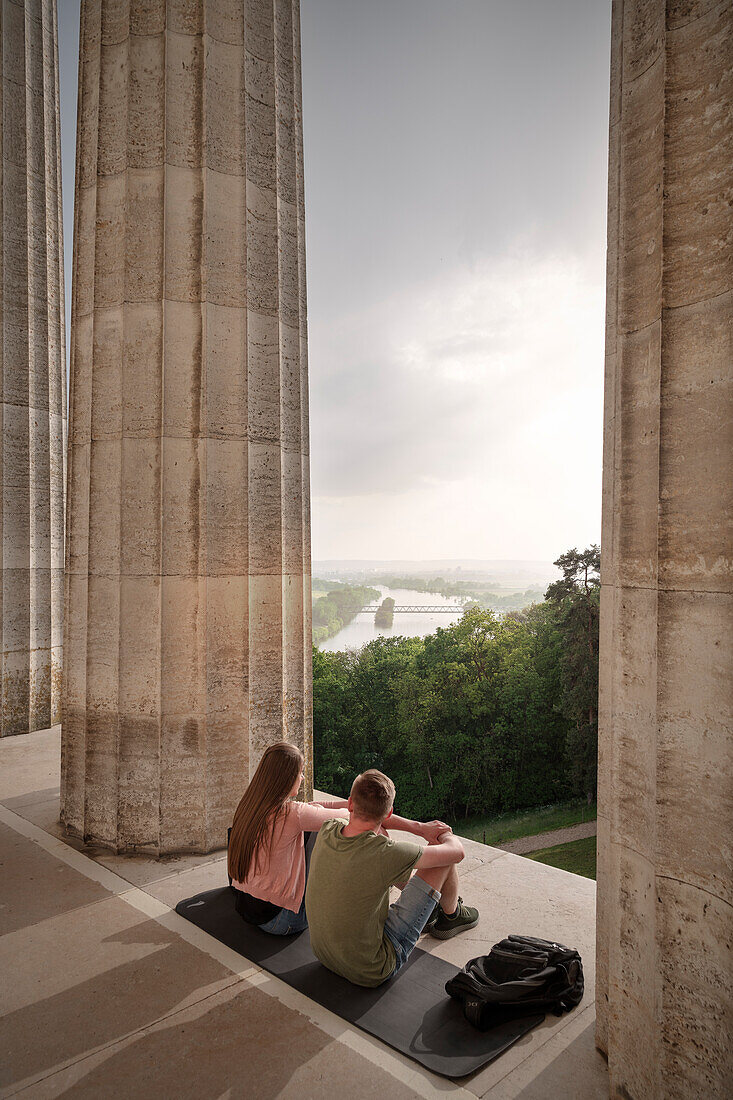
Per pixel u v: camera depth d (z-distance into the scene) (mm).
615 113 2727
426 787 46594
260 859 3678
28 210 8609
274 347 5242
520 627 47438
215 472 4977
